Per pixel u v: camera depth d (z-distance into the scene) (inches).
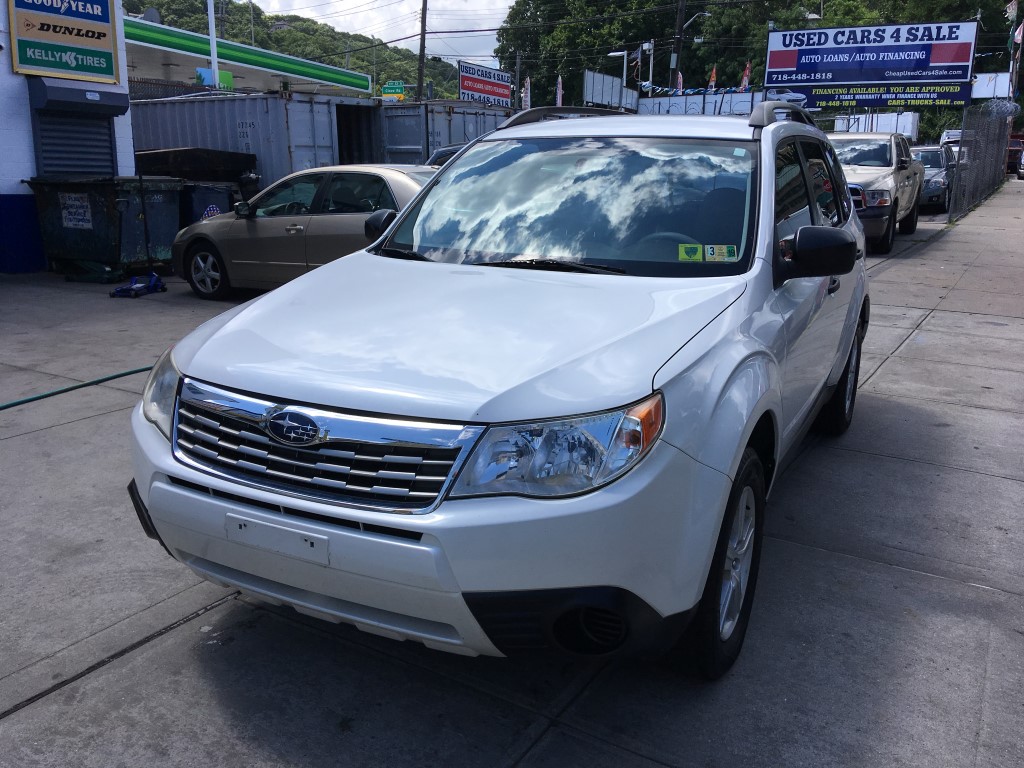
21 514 164.1
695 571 98.1
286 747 102.2
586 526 89.1
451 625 93.0
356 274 134.7
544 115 187.3
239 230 372.5
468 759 100.4
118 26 480.1
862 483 184.5
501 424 90.9
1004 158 1422.2
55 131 462.0
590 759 100.4
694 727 105.8
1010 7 1737.2
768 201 137.6
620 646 95.7
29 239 463.8
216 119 641.6
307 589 98.0
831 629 128.0
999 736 104.7
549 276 127.1
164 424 107.7
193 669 116.7
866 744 103.2
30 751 100.5
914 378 269.9
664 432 94.9
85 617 128.9
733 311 117.3
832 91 1138.0
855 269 195.5
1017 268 499.5
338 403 95.0
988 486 183.3
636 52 2009.1
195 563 107.5
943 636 126.5
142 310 365.7
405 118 678.5
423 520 89.7
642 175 145.4
